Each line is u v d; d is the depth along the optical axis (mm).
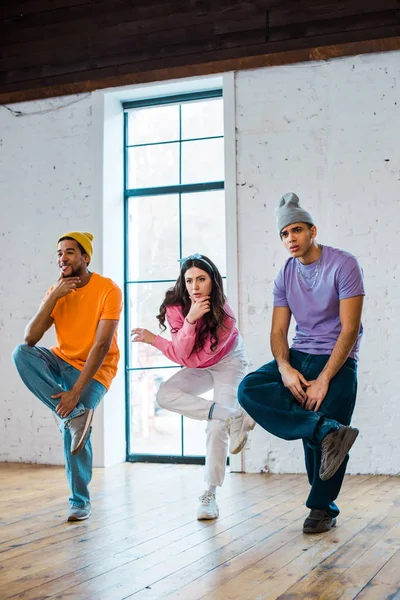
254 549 2672
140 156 5352
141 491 3953
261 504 3537
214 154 5156
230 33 4906
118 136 5332
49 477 4539
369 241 4527
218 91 5137
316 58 4695
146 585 2268
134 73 5133
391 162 4520
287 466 4602
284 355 3064
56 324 3441
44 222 5316
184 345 3191
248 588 2207
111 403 5051
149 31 5137
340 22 4652
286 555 2574
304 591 2160
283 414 2896
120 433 5129
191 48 5008
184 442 5086
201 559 2555
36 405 5234
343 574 2326
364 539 2779
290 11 4770
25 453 5242
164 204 5258
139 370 5234
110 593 2195
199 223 5164
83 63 5285
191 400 3273
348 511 3318
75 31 5336
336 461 2738
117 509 3467
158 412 5164
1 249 5414
